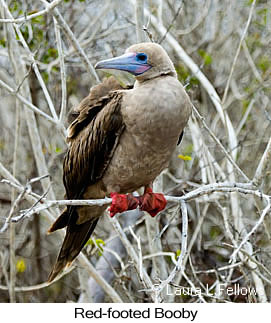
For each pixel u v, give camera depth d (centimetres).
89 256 1537
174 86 982
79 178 1076
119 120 1001
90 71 1213
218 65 1641
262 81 1518
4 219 895
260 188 1019
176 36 1548
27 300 1627
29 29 1420
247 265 1096
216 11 1619
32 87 1592
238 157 1488
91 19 1641
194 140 1405
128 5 1662
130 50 1020
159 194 1046
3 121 1722
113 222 1197
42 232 1719
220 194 1397
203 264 1473
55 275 1107
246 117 1462
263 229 1481
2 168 1249
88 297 1349
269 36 1622
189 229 1537
